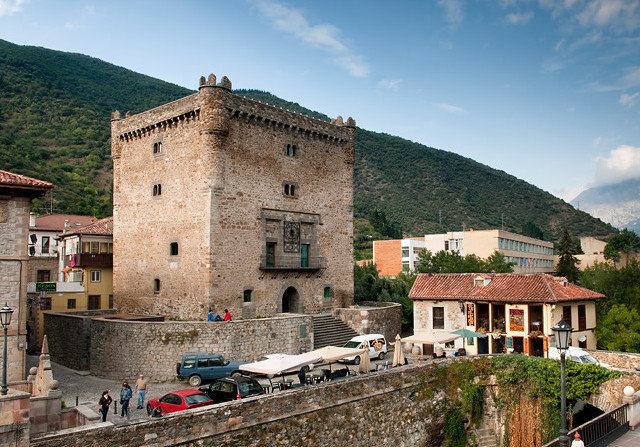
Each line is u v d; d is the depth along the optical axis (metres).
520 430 31.05
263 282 44.22
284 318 39.03
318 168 50.06
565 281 43.56
